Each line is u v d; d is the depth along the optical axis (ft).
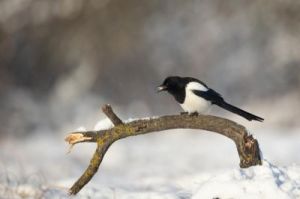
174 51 96.02
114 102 92.89
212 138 69.05
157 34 95.86
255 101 91.30
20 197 23.97
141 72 94.07
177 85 24.63
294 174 21.09
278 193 19.13
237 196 19.33
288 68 94.38
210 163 49.52
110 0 92.07
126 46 92.89
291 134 69.72
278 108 85.05
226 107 24.56
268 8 95.50
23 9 93.15
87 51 93.66
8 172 30.96
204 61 96.12
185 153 57.52
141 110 89.97
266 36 96.17
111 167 49.29
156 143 66.13
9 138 80.74
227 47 96.84
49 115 89.40
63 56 94.68
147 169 44.98
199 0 97.76
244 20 96.63
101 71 93.71
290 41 94.73
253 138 20.99
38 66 95.76
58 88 94.32
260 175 20.24
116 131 21.44
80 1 92.32
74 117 89.40
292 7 94.43
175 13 96.84
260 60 95.61
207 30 97.04
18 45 94.89
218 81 95.55
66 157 54.70
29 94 93.91
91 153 58.59
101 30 92.68
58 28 93.91
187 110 25.04
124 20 92.63
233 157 53.62
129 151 57.57
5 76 94.02
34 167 40.45
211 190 19.66
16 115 87.25
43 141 75.46
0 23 93.30
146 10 93.86
